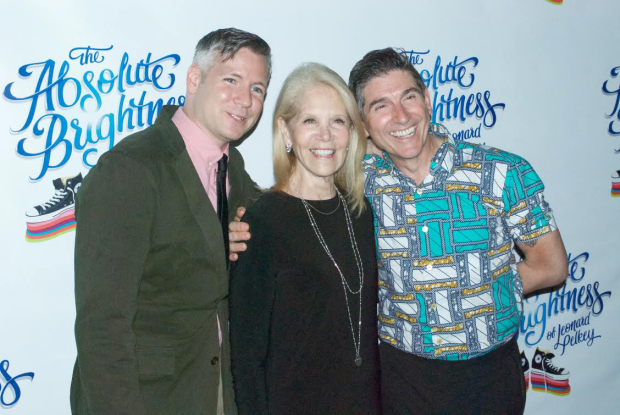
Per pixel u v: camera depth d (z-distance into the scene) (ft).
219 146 4.95
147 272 4.38
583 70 7.59
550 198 7.66
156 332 4.49
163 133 4.55
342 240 4.81
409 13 6.69
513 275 5.23
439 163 5.01
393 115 4.89
